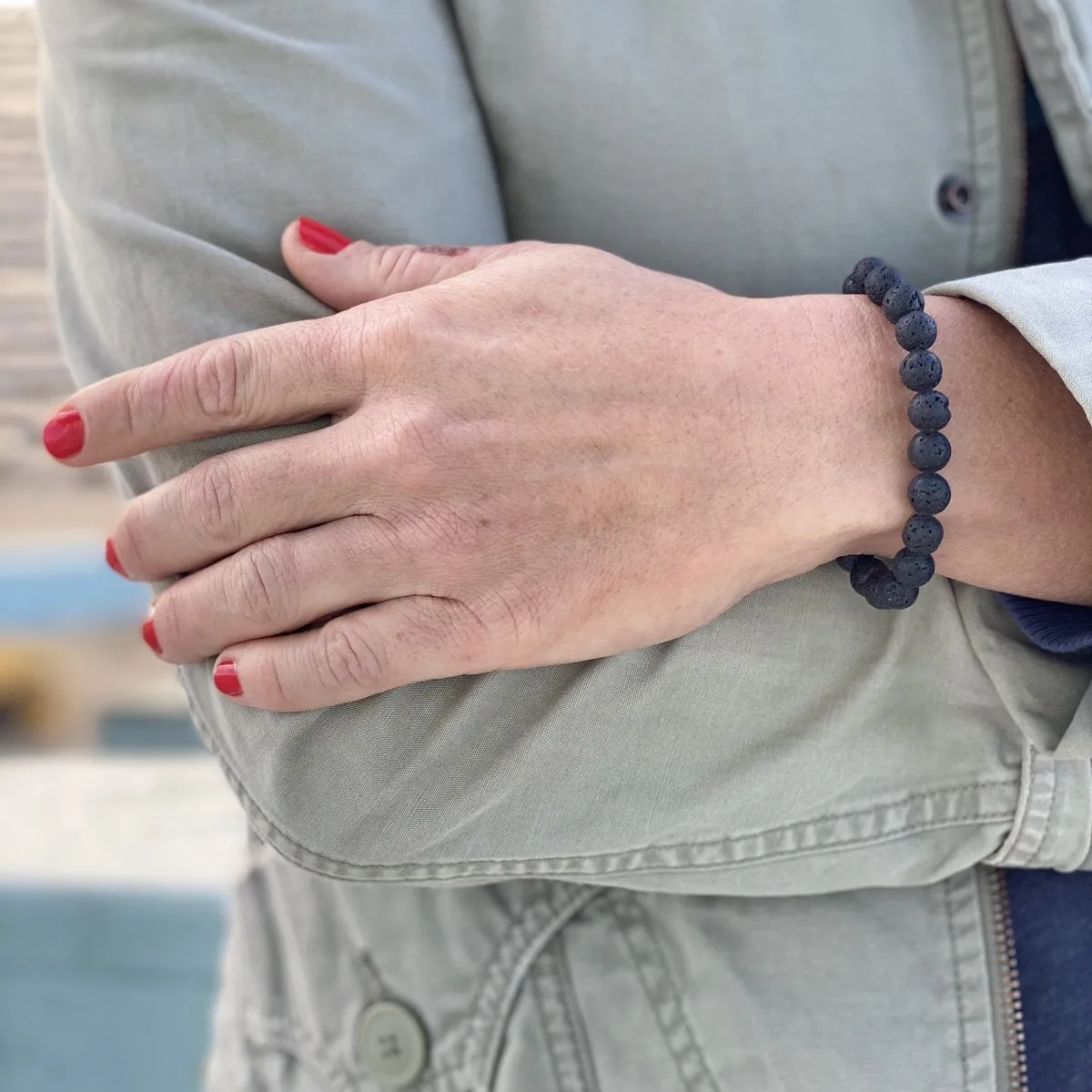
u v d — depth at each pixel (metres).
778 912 0.62
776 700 0.57
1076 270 0.55
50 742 1.42
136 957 1.33
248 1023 0.73
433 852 0.56
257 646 0.55
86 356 0.62
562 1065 0.64
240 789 0.57
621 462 0.52
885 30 0.64
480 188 0.64
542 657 0.54
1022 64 0.65
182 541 0.55
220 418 0.54
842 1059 0.60
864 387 0.54
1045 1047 0.60
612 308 0.55
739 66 0.63
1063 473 0.54
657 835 0.57
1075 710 0.56
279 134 0.58
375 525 0.53
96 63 0.59
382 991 0.69
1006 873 0.62
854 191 0.65
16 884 1.34
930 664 0.59
